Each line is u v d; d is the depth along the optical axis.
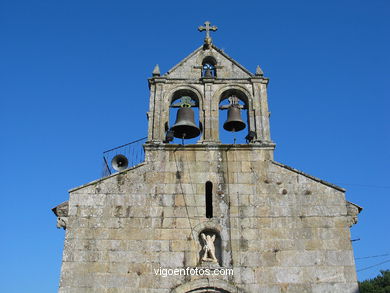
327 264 16.00
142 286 15.66
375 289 59.16
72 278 15.70
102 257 16.11
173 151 18.17
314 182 17.53
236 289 15.55
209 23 21.42
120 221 16.80
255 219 16.83
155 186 17.48
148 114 19.12
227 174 17.72
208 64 20.91
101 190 17.36
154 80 19.80
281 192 17.36
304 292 15.55
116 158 19.77
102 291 15.54
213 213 16.95
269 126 18.92
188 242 16.44
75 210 16.95
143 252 16.23
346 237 16.47
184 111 18.78
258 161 18.00
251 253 16.20
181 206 17.09
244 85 19.73
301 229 16.64
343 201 17.11
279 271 15.90
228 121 18.84
